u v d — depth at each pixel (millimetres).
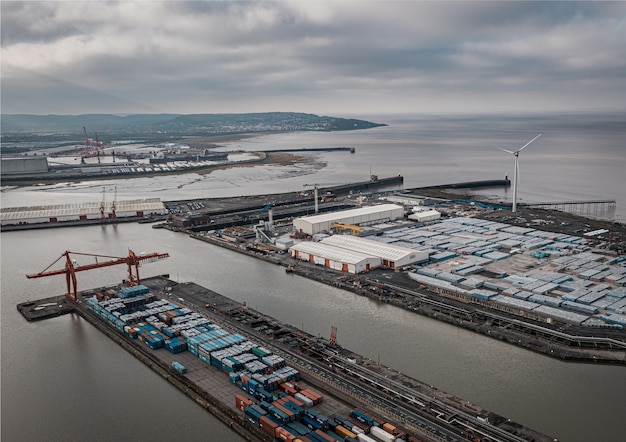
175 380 84875
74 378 88312
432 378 82812
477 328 100500
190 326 101750
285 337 98688
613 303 108750
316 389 80125
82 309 118000
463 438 66000
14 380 88312
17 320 114625
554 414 72250
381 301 118188
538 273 131750
